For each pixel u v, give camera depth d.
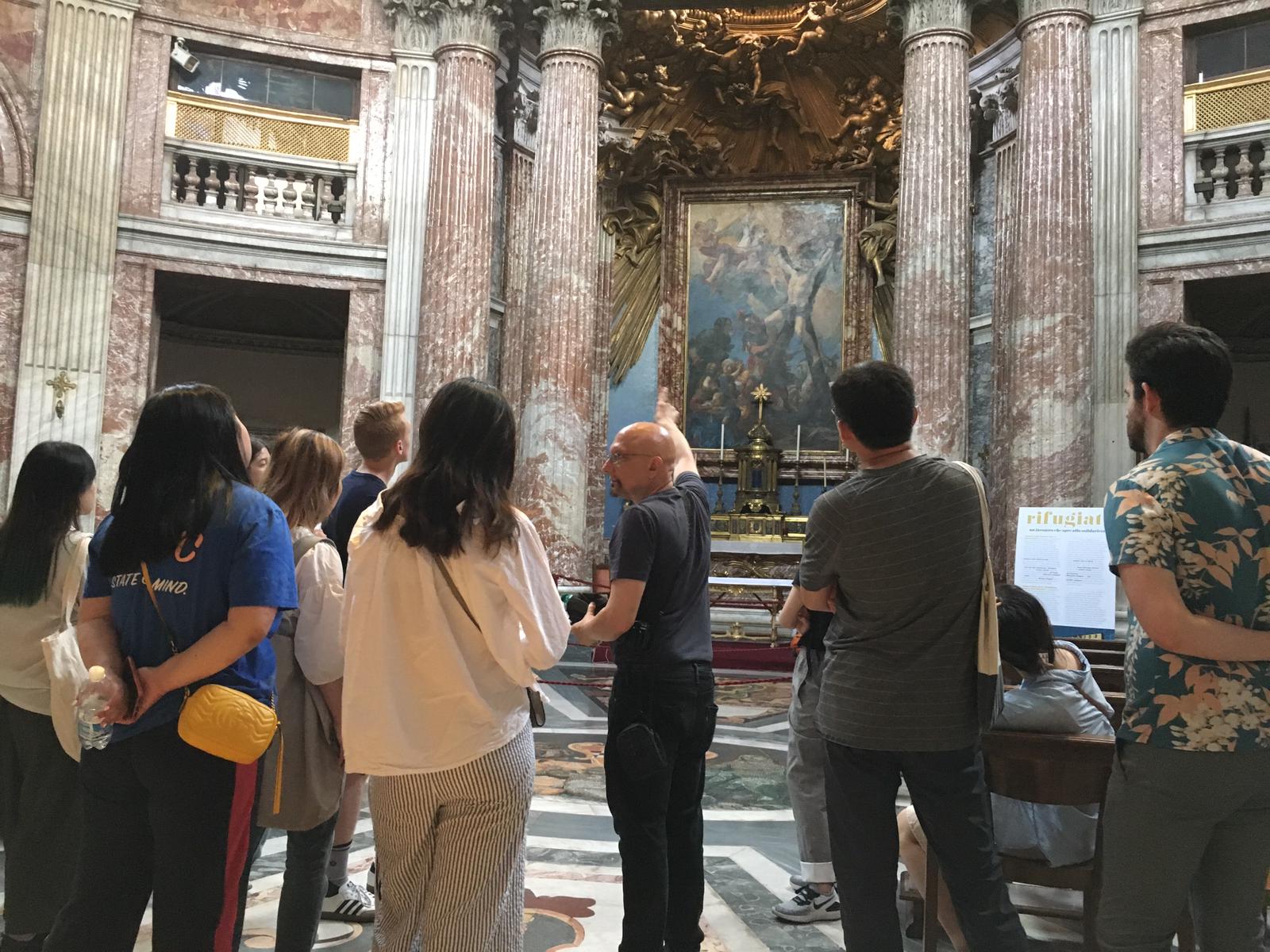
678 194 16.25
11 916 2.83
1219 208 10.23
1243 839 2.03
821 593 2.59
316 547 2.76
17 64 10.69
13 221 10.55
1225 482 2.07
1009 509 10.25
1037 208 10.37
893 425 2.52
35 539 2.87
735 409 15.70
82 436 10.66
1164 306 10.38
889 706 2.41
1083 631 6.18
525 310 11.89
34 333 10.51
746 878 4.03
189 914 2.10
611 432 15.82
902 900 3.56
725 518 14.41
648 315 16.09
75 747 2.76
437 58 12.07
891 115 15.20
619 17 13.77
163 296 12.92
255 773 2.20
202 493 2.21
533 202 11.95
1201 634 1.94
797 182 15.91
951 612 2.42
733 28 14.98
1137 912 2.06
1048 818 2.92
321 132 12.05
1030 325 10.26
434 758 2.13
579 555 11.42
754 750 6.53
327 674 2.66
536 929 3.40
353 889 3.52
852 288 15.55
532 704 2.45
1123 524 2.06
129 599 2.21
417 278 11.95
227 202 11.67
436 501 2.13
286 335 14.91
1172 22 10.57
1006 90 12.67
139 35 11.34
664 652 2.83
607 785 2.82
